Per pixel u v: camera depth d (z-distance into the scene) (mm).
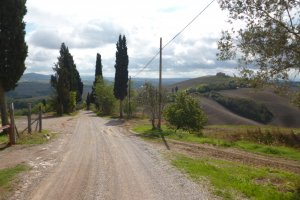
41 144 22375
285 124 99938
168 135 31406
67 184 11773
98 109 97312
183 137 29875
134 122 53344
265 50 11203
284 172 15820
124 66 69875
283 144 26344
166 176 13422
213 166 15930
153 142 26156
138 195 10625
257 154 21422
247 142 27047
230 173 14648
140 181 12477
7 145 21516
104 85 83875
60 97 73375
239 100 124625
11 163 15477
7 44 25641
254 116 110250
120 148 21500
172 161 16953
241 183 12609
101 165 15414
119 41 69062
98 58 100875
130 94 70000
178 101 36844
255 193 11141
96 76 101250
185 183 12312
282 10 11016
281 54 11148
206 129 44000
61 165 15188
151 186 11789
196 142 26594
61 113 72375
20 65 26266
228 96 132500
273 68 11305
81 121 51250
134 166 15359
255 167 17016
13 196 10234
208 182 12539
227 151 22172
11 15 25516
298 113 107562
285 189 12367
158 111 40594
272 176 14602
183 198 10422
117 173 13758
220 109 115750
